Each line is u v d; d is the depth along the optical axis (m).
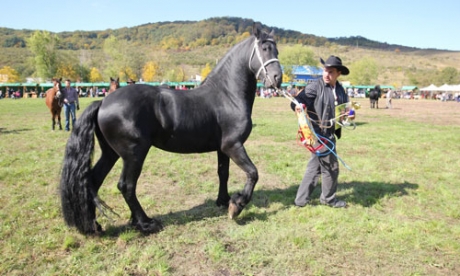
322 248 3.58
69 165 3.51
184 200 5.09
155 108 3.69
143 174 6.47
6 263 3.19
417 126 14.32
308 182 4.68
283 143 9.99
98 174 3.88
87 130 3.54
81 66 75.88
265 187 5.77
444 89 60.16
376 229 4.07
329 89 4.46
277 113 20.50
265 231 3.96
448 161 7.77
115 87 11.38
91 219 3.66
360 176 6.46
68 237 3.65
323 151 4.46
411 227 4.10
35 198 4.96
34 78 77.06
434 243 3.70
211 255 3.41
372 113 21.56
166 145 3.88
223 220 4.30
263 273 3.14
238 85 4.05
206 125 3.91
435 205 4.98
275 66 3.86
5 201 4.84
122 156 3.62
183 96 3.87
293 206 4.78
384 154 8.48
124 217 4.36
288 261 3.29
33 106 25.67
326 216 4.43
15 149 8.62
